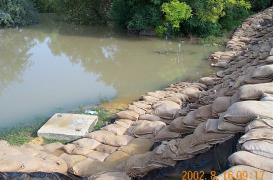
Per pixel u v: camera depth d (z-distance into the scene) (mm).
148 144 5137
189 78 10406
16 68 11383
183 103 7203
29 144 5801
